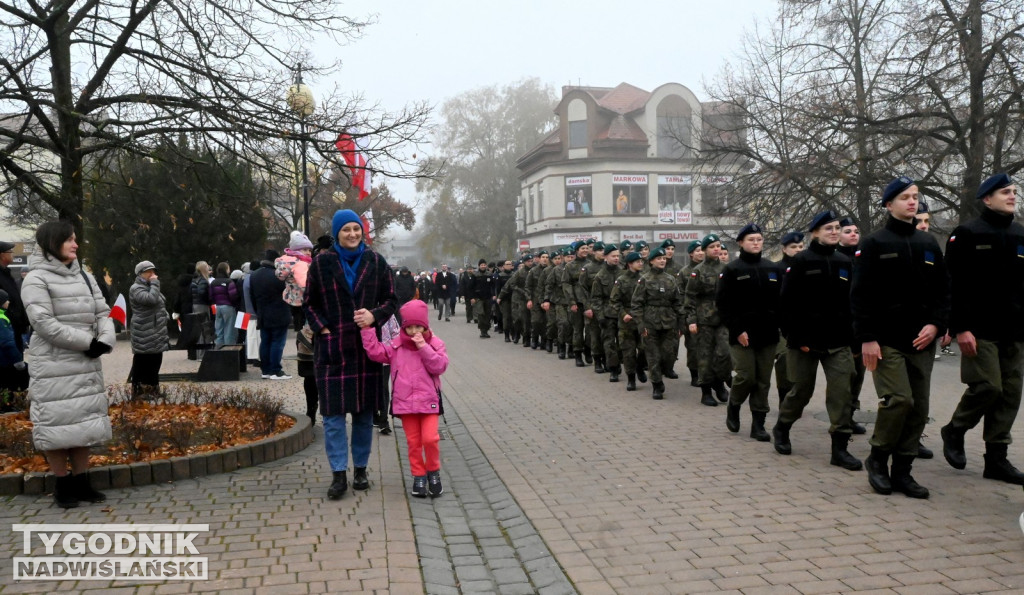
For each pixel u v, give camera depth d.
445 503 5.64
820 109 17.59
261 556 4.37
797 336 6.67
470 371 13.91
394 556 4.38
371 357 5.59
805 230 17.84
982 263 5.72
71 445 5.17
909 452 5.55
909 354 5.55
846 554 4.37
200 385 11.80
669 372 10.57
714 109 21.50
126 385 9.41
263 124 7.83
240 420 7.72
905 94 16.36
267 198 8.98
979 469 6.25
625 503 5.51
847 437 6.43
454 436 8.16
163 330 9.35
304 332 7.95
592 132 47.69
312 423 7.76
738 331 7.50
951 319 5.85
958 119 16.56
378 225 24.80
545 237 49.44
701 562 4.32
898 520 4.96
